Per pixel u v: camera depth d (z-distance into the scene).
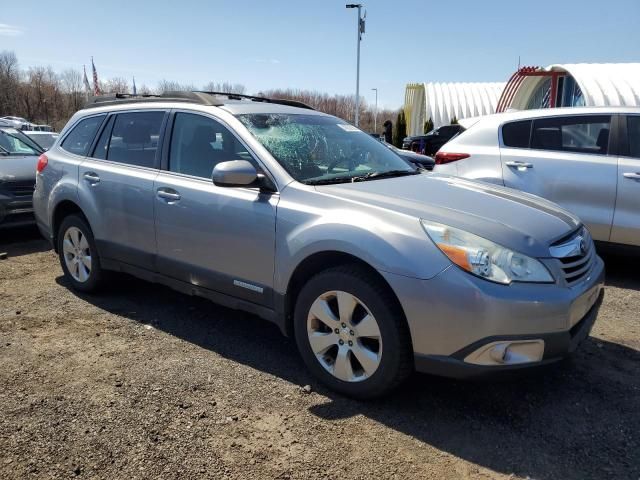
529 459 2.64
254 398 3.16
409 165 4.38
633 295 5.14
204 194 3.76
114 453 2.63
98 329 4.16
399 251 2.86
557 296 2.79
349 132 4.44
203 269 3.83
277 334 4.14
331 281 3.11
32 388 3.23
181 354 3.74
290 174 3.50
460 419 2.98
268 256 3.41
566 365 3.64
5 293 5.02
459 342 2.76
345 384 3.14
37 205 5.31
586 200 5.59
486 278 2.73
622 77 17.94
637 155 5.43
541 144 5.95
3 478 2.44
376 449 2.70
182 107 4.18
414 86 42.69
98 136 4.80
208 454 2.63
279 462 2.59
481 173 6.19
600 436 2.83
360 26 26.94
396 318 2.90
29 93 74.69
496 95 36.25
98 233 4.59
